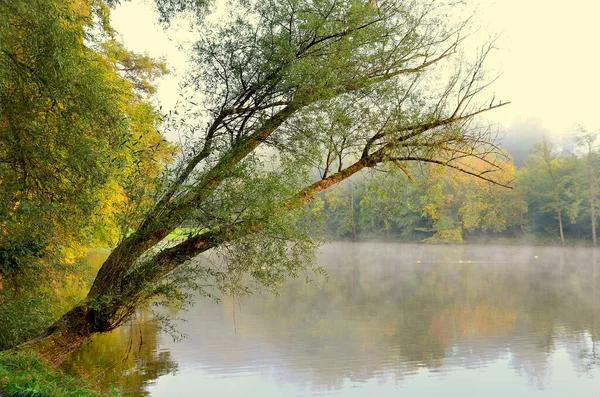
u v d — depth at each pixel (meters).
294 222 8.75
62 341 8.04
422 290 28.61
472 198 70.06
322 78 8.69
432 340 17.05
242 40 9.05
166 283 8.74
